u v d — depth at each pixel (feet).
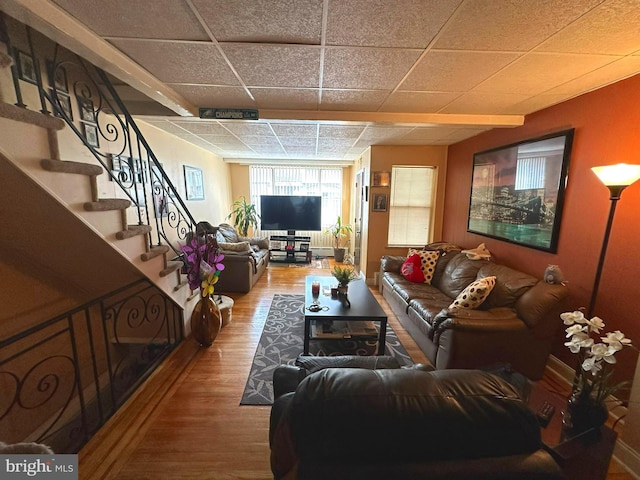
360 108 8.82
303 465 2.30
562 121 7.84
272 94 7.70
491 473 2.30
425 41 5.00
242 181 22.26
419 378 2.62
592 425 4.20
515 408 2.45
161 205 9.15
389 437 2.33
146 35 4.93
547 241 8.07
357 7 4.11
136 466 4.93
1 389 6.63
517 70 6.06
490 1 3.90
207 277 8.66
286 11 4.23
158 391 6.89
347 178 22.59
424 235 15.44
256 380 7.34
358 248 18.37
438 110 8.92
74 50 4.91
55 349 7.91
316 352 8.68
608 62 5.61
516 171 9.27
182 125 11.08
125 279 8.23
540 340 7.17
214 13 4.30
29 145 4.31
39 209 5.01
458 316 7.29
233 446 5.37
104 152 8.83
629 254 6.12
